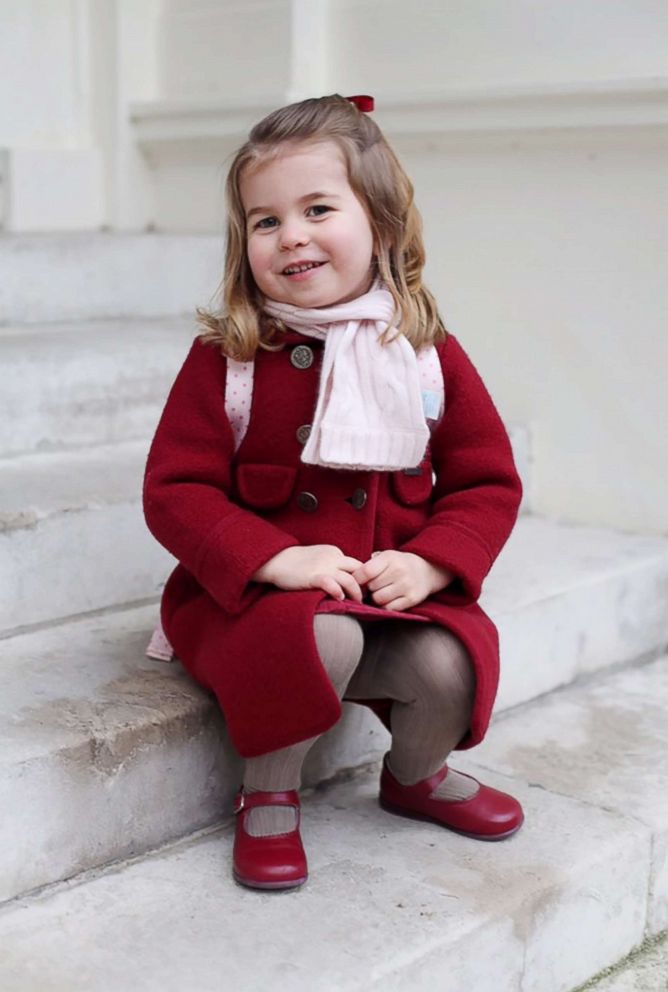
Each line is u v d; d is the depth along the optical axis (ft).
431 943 5.49
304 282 6.14
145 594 8.03
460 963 5.59
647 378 9.67
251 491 6.31
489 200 10.25
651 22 9.30
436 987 5.50
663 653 9.45
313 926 5.59
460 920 5.67
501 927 5.77
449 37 10.39
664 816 6.83
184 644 6.49
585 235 9.78
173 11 12.10
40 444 8.89
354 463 6.09
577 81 9.46
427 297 6.49
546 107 9.62
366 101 6.68
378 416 6.17
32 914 5.64
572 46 9.72
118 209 12.24
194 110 11.57
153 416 9.55
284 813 6.07
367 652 6.28
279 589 5.98
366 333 6.25
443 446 6.53
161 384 9.57
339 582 5.86
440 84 10.50
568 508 10.29
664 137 9.20
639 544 9.57
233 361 6.33
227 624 6.11
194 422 6.28
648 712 8.25
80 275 10.64
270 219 6.17
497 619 7.92
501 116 9.87
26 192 11.78
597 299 9.82
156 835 6.28
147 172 12.35
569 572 8.82
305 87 11.18
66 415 8.99
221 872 6.06
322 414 6.14
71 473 8.35
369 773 7.30
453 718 6.15
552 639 8.41
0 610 7.29
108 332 10.06
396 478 6.36
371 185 6.18
